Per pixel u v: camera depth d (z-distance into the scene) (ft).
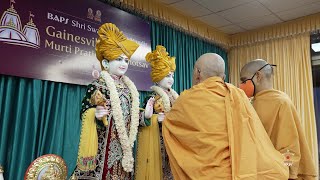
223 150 3.92
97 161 5.45
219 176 3.77
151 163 6.88
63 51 8.02
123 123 5.75
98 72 8.80
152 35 11.28
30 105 7.29
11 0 7.04
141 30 10.58
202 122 4.08
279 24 14.51
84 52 8.54
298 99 13.65
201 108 4.15
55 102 7.82
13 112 7.06
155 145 7.02
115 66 6.01
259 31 15.21
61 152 7.82
